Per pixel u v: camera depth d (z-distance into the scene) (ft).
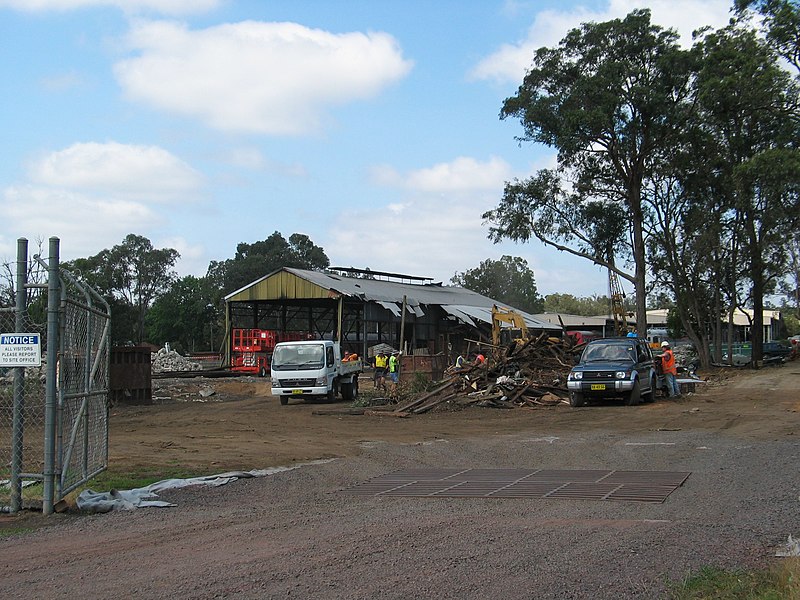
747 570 20.57
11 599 19.74
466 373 91.50
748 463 40.22
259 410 87.76
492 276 375.86
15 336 31.22
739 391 101.04
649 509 29.37
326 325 217.56
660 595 18.75
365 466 43.27
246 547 24.57
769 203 161.48
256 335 167.43
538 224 175.42
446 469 42.01
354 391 102.68
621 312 184.34
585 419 69.87
